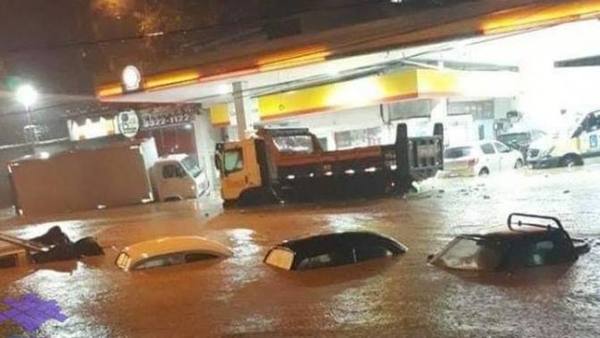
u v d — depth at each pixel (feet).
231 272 37.68
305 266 36.17
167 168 105.40
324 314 26.37
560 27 63.21
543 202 54.34
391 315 25.14
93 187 107.76
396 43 64.95
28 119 134.62
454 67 90.17
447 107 92.02
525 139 94.94
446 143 90.84
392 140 90.63
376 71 84.53
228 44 92.12
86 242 53.52
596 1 53.78
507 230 33.65
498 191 65.92
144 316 29.50
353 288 30.35
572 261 31.17
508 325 22.41
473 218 49.62
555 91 95.20
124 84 87.35
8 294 39.04
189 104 111.86
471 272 30.89
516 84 99.66
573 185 64.13
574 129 87.40
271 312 27.61
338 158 72.23
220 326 26.32
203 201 97.86
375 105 90.02
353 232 38.55
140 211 92.22
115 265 46.14
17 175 108.88
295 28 86.74
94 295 35.65
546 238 31.60
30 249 53.21
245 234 54.49
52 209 108.47
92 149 107.45
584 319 22.34
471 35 60.23
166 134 118.62
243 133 88.89
